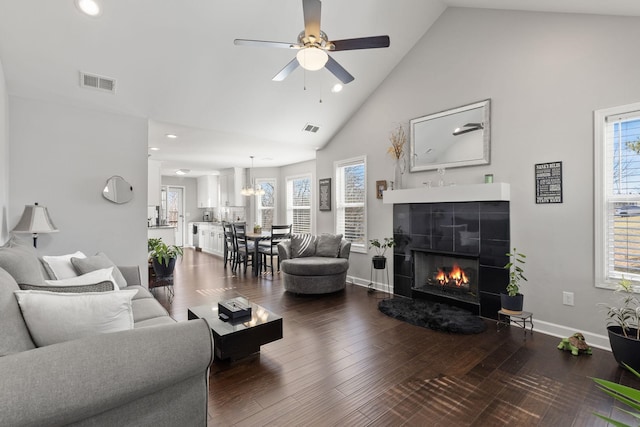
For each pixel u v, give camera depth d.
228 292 4.53
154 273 4.47
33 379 1.00
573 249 2.86
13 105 3.15
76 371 1.07
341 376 2.24
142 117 3.89
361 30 3.69
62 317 1.30
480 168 3.52
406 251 4.21
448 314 3.46
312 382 2.16
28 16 2.59
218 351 2.28
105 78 3.25
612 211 2.69
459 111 3.68
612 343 2.38
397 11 3.64
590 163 2.76
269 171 8.24
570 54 2.87
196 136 4.91
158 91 3.58
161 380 1.24
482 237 3.43
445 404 1.92
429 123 4.00
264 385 2.12
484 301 3.43
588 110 2.77
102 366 1.12
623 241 2.64
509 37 3.27
